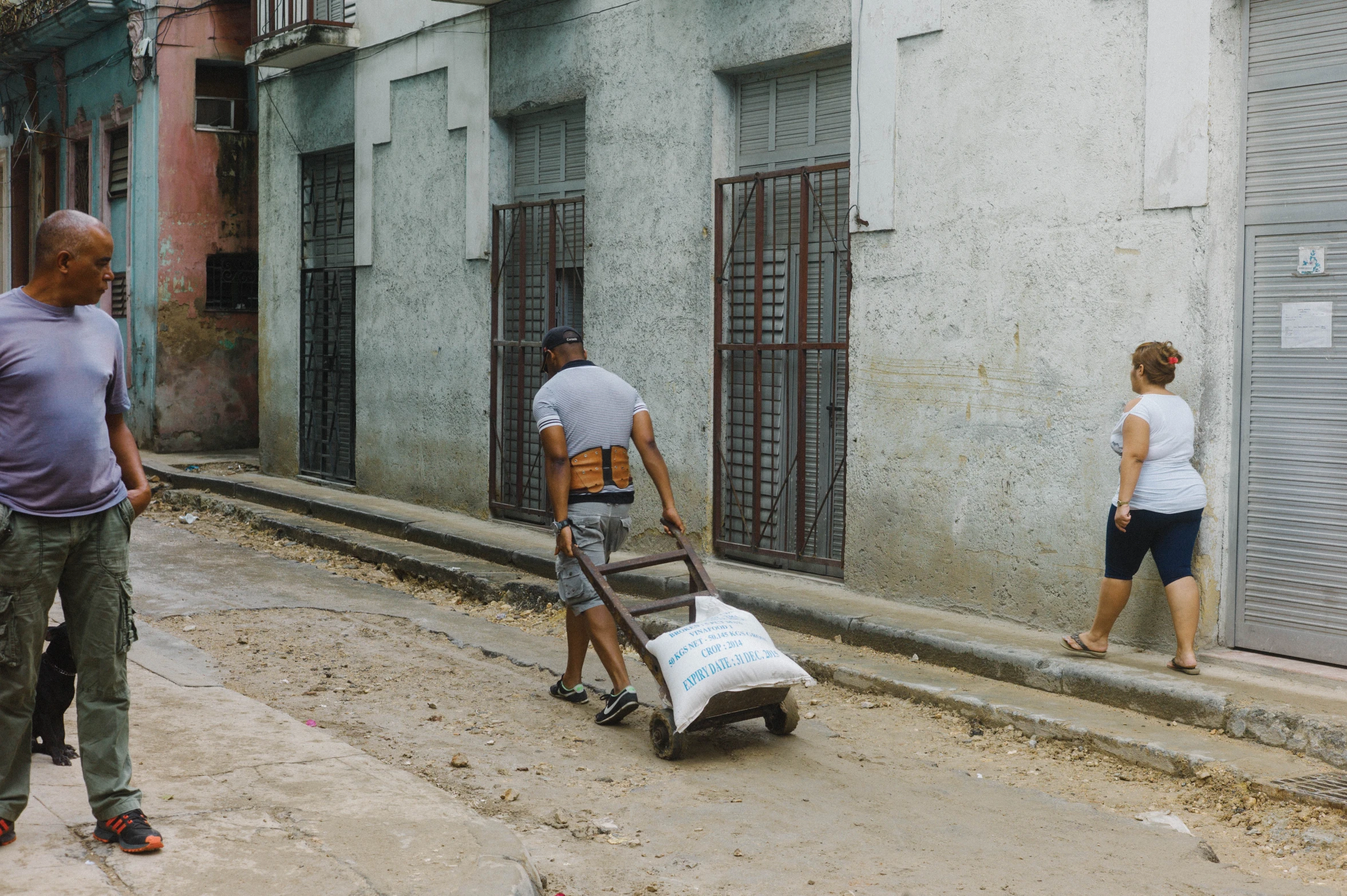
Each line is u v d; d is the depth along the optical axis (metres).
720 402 8.93
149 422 16.94
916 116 7.48
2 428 3.48
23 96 21.33
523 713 6.07
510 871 3.69
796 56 8.24
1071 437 6.73
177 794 4.30
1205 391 6.20
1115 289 6.52
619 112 9.63
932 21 7.33
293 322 14.41
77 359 3.56
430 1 11.73
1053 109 6.77
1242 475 6.24
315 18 13.80
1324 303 5.91
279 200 14.60
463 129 11.45
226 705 5.56
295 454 14.39
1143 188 6.38
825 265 8.31
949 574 7.39
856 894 3.97
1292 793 4.76
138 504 3.77
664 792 4.96
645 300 9.45
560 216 10.55
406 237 12.35
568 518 5.87
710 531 8.99
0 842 3.70
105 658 3.70
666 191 9.23
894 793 5.00
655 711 5.41
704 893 3.98
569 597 5.90
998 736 5.81
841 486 8.27
